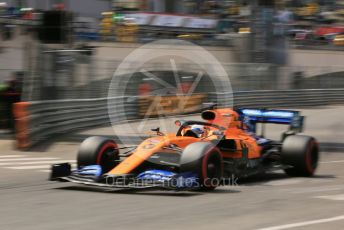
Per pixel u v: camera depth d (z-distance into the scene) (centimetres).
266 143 3102
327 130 6275
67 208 2117
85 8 8731
